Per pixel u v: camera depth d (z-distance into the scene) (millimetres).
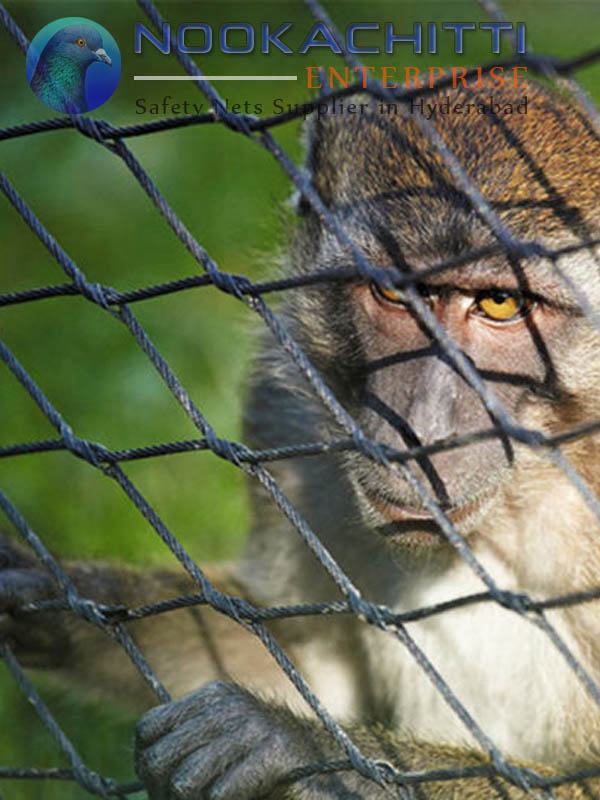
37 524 13430
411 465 8312
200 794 7734
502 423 5375
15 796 10586
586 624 9523
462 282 8445
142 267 16719
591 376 8727
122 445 14367
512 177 8742
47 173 17906
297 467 10359
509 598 5477
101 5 20719
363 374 9266
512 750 9953
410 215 8766
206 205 17453
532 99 9352
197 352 15289
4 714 11227
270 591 10680
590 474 9242
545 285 8445
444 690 5879
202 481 14086
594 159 8867
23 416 14516
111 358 15289
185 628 10422
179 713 7977
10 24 6664
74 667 10133
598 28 22391
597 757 9555
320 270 9289
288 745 7797
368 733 8438
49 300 16078
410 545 8469
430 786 8031
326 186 9852
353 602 6020
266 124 5715
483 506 8594
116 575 10414
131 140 18250
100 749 11141
